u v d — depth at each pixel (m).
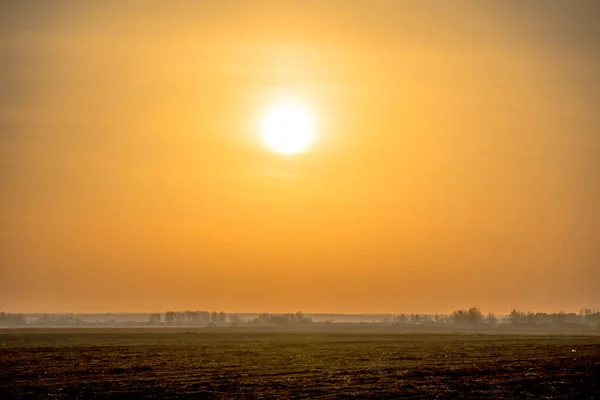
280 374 60.84
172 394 48.03
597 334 188.12
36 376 58.41
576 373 60.81
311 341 129.88
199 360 76.38
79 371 62.72
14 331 195.75
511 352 89.94
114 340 130.38
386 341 130.38
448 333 196.38
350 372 62.50
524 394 48.25
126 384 53.09
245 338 145.75
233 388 51.16
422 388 51.12
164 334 168.38
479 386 52.28
